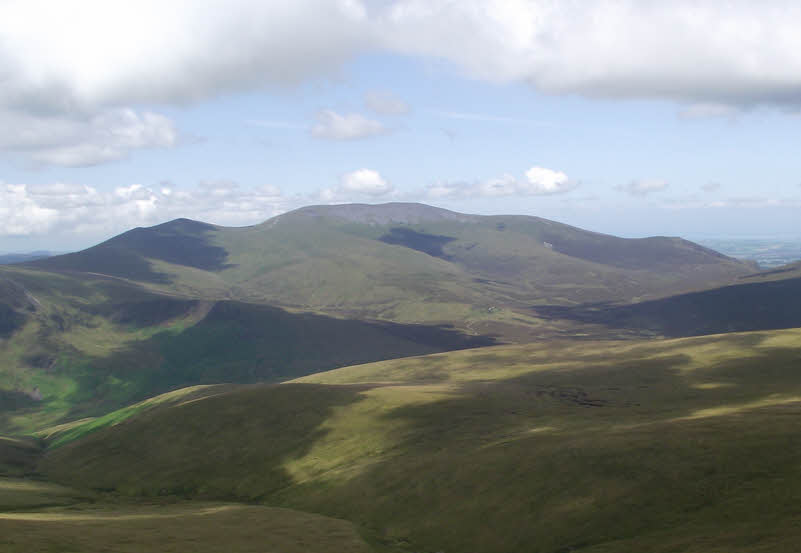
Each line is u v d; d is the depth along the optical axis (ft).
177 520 255.50
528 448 314.76
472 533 239.09
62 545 176.76
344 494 316.81
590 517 223.71
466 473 297.33
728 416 322.75
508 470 287.28
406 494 293.43
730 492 215.10
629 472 252.01
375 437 407.85
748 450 247.70
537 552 210.38
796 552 155.74
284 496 342.85
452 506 266.57
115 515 274.57
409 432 408.46
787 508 191.72
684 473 238.89
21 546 169.37
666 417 376.68
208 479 394.93
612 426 358.43
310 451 406.41
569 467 271.90
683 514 208.54
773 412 320.29
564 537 214.90
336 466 372.17
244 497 359.05
